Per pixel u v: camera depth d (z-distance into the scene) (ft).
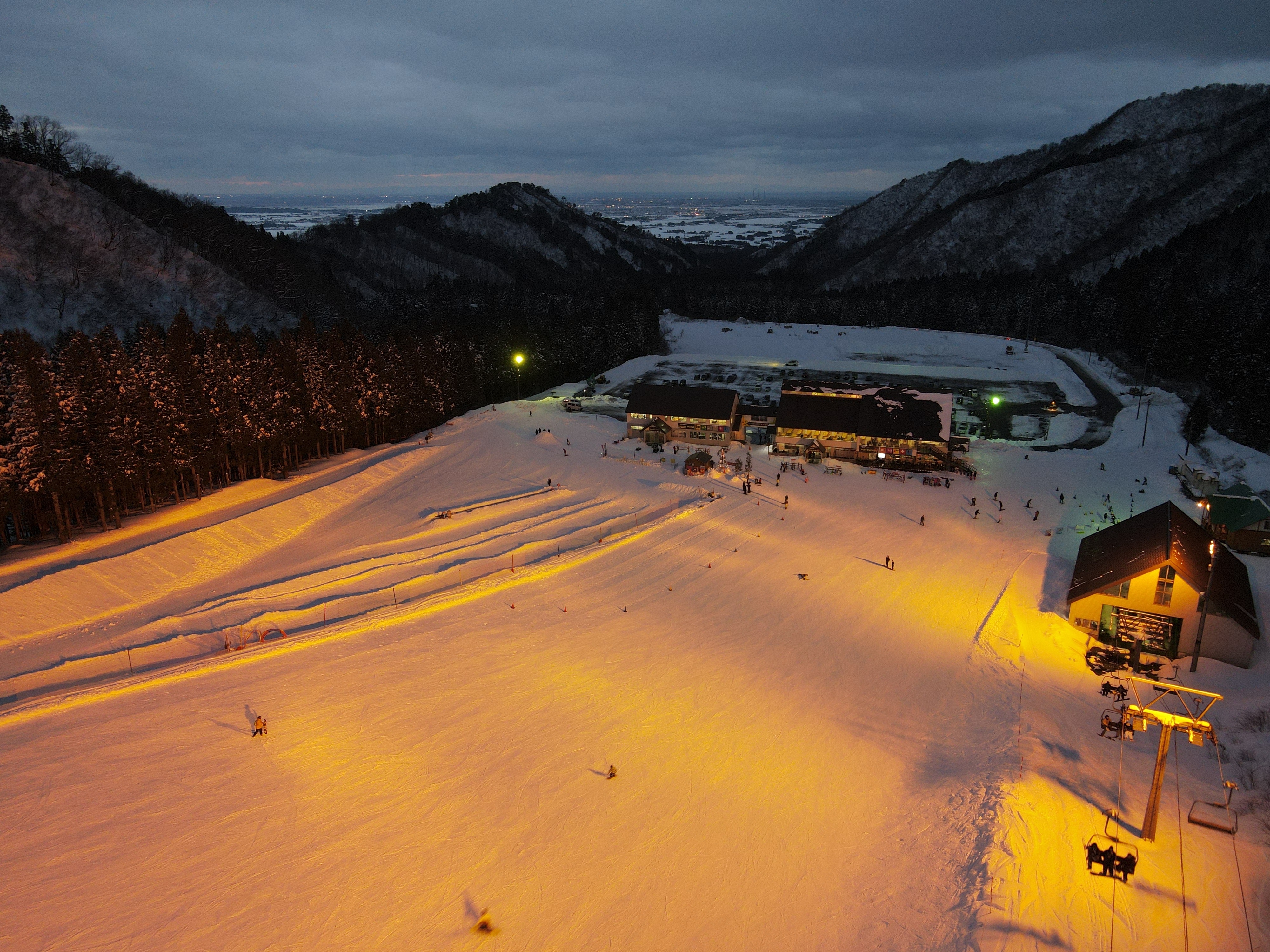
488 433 289.94
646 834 87.40
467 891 78.13
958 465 263.90
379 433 287.69
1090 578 156.04
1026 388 390.63
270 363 232.32
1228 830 82.64
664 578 167.02
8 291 340.59
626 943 71.36
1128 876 74.74
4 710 106.42
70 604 144.66
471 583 159.63
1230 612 133.69
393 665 124.67
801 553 186.60
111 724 104.99
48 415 162.50
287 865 80.94
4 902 74.54
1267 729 104.37
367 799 91.97
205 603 150.82
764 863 82.64
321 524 207.31
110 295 369.71
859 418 276.62
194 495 212.84
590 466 258.37
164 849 82.53
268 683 117.50
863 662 134.82
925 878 77.61
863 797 95.25
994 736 108.06
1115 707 118.42
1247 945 66.18
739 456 274.16
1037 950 65.31
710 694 120.88
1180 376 386.52
